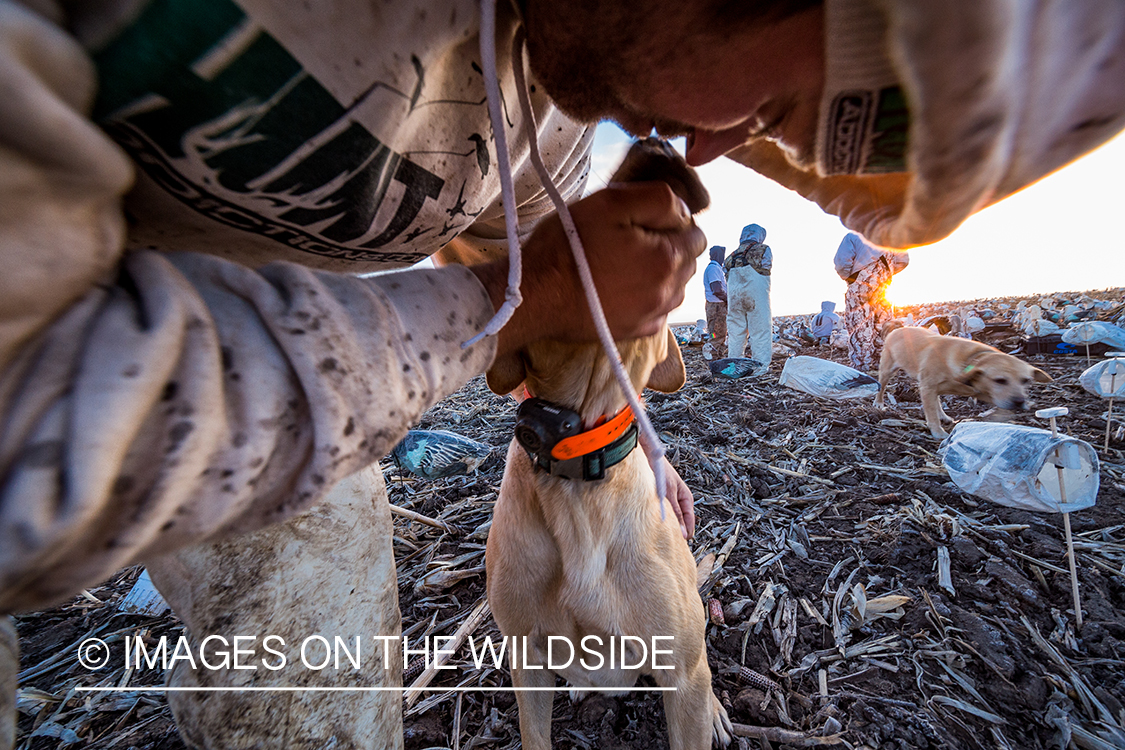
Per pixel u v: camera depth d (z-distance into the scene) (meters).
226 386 0.41
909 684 1.85
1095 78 0.38
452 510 3.41
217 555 1.07
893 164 0.58
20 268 0.29
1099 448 3.60
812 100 0.56
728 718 1.75
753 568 2.61
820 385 5.59
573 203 0.75
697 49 0.53
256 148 0.50
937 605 2.21
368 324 0.50
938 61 0.34
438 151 0.69
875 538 2.78
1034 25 0.33
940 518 2.82
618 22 0.53
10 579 0.30
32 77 0.27
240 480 0.41
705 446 4.33
